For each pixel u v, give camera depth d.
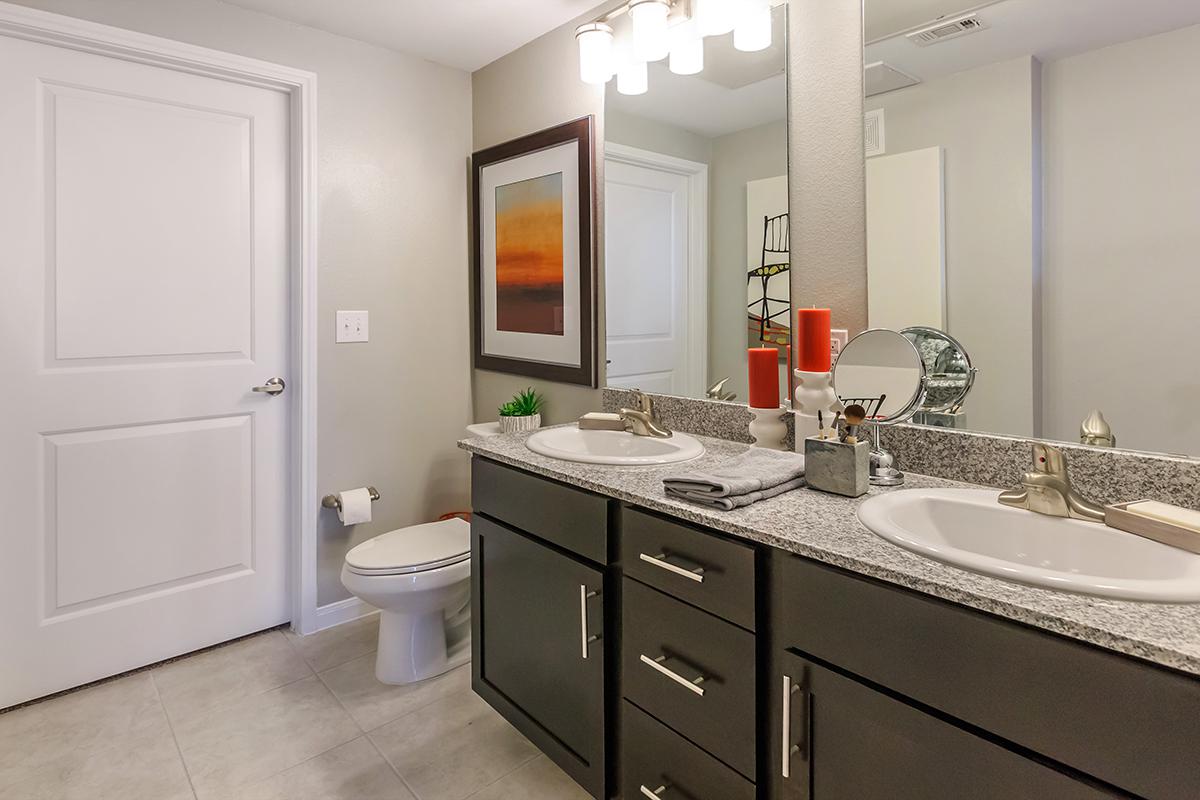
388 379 2.71
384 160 2.64
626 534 1.47
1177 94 1.19
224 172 2.35
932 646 0.95
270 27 2.34
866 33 1.61
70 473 2.13
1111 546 1.08
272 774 1.80
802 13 1.73
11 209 1.99
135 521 2.26
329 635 2.56
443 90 2.80
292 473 2.55
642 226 2.17
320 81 2.46
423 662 2.28
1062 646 0.83
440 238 2.83
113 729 1.97
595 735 1.59
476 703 2.14
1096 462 1.30
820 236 1.73
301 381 2.49
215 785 1.75
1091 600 0.87
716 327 1.99
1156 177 1.22
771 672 1.20
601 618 1.54
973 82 1.44
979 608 0.89
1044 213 1.36
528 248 2.61
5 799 1.68
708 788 1.31
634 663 1.47
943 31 1.48
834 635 1.08
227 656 2.40
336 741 1.94
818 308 1.74
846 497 1.38
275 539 2.56
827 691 1.09
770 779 1.21
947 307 1.51
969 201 1.46
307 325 2.48
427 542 2.34
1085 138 1.30
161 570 2.32
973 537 1.25
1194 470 1.18
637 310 2.20
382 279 2.67
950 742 0.93
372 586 2.12
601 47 2.11
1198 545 0.97
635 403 2.24
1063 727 0.83
